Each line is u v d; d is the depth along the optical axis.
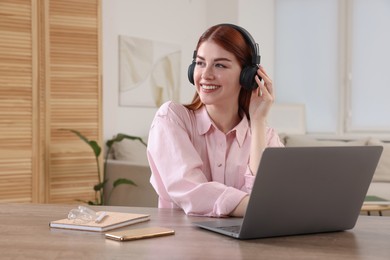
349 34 7.45
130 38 5.96
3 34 4.43
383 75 7.35
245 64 1.84
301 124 7.40
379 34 7.35
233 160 1.94
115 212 1.65
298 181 1.35
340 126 7.52
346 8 7.46
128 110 5.97
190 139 1.95
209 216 1.67
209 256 1.17
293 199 1.36
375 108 7.39
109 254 1.18
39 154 4.62
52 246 1.25
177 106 1.96
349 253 1.21
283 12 7.73
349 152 1.40
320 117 7.63
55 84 4.72
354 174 1.43
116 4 5.80
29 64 4.56
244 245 1.28
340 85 7.51
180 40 6.73
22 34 4.52
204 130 1.94
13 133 4.49
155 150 1.87
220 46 1.80
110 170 5.05
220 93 1.82
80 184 4.87
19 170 4.53
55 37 4.71
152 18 6.27
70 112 4.80
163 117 1.92
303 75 7.69
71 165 4.82
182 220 1.59
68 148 4.80
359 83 7.44
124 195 4.95
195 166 1.81
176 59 6.64
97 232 1.41
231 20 7.08
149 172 4.77
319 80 7.61
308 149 1.33
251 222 1.32
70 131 4.80
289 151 1.30
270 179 1.31
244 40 1.83
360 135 7.10
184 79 6.83
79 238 1.33
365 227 1.54
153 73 6.27
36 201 4.61
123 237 1.31
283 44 7.75
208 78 1.80
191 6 6.92
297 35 7.70
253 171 1.86
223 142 1.94
